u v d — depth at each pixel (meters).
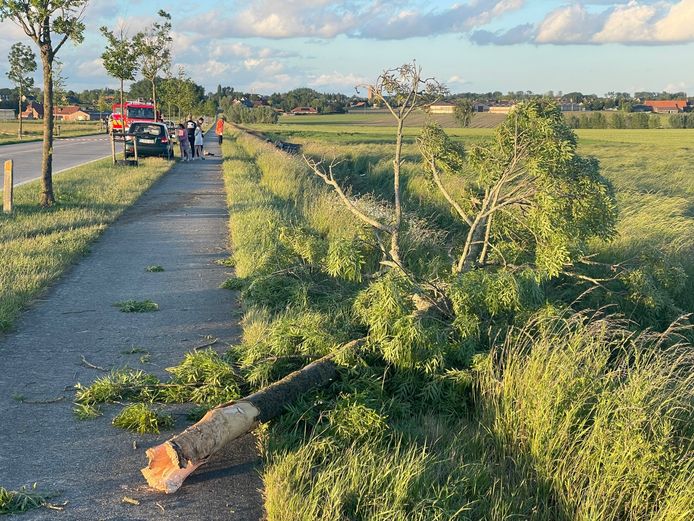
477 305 6.37
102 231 13.05
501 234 8.15
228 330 7.38
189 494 4.22
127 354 6.53
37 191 17.53
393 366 5.92
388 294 5.91
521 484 4.55
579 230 7.18
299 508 3.88
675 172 29.58
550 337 6.29
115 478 4.35
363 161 32.94
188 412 5.35
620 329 7.56
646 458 4.39
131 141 30.94
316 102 184.12
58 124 96.00
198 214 15.69
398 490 4.07
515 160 7.33
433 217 16.08
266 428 5.02
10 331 7.05
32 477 4.30
